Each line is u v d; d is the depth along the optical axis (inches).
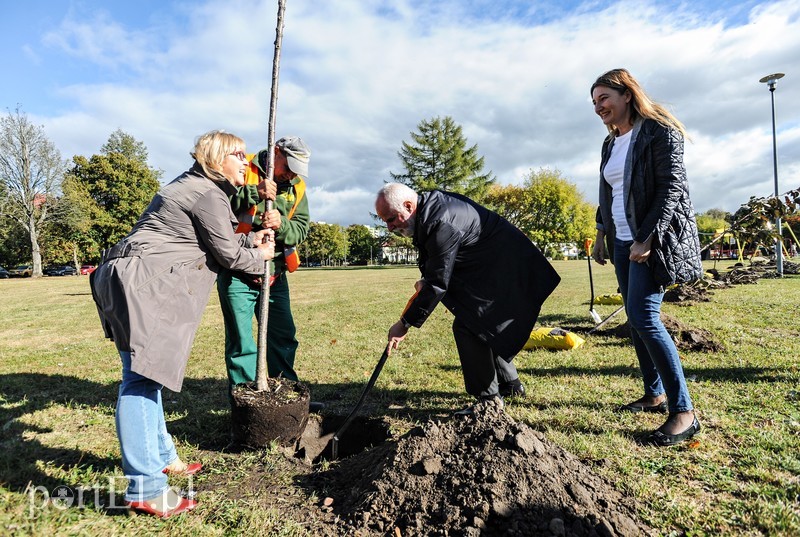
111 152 1824.6
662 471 97.1
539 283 129.4
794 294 377.1
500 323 126.6
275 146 133.0
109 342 278.5
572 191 2117.4
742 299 351.3
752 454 102.0
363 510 82.4
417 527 77.2
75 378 189.6
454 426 98.0
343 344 249.4
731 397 139.0
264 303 116.3
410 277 967.0
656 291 114.0
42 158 1494.8
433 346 236.2
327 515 85.4
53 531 77.2
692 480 93.7
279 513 86.3
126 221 1779.0
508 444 89.1
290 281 935.7
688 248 111.7
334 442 121.5
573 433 116.7
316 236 2920.8
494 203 2288.4
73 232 1676.9
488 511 76.2
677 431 110.7
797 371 161.2
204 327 332.8
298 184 141.8
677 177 109.0
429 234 118.0
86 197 1685.5
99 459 109.0
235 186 99.3
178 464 102.8
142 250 84.3
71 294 704.4
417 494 83.0
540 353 208.7
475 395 136.8
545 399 145.7
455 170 1694.1
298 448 123.5
